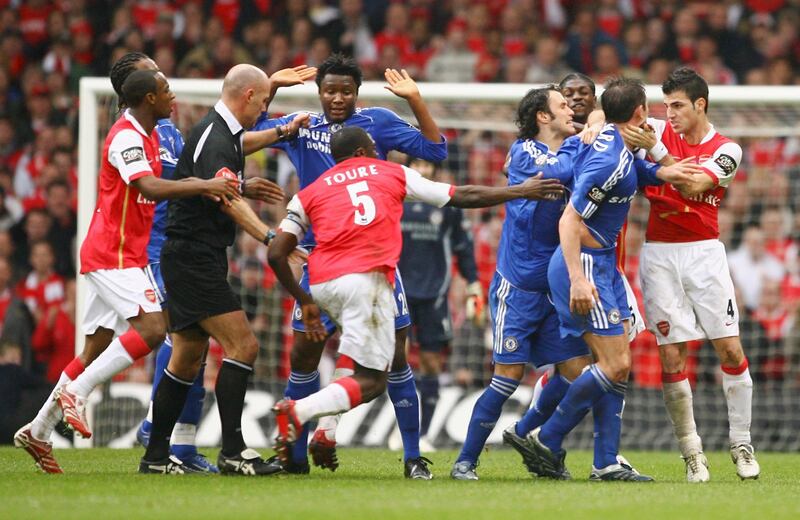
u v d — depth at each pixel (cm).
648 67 5531
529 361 2509
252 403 3753
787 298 4247
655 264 2478
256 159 4428
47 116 5412
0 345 4000
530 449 2459
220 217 2295
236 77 2320
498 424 3769
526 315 2430
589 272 2295
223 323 2289
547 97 2448
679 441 2461
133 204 2422
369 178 2248
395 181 2255
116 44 5553
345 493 1980
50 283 4475
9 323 4088
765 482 2419
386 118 2528
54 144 5197
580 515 1734
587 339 2316
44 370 4300
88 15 5709
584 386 2309
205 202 2277
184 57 5544
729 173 2417
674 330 2447
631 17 5734
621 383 2366
